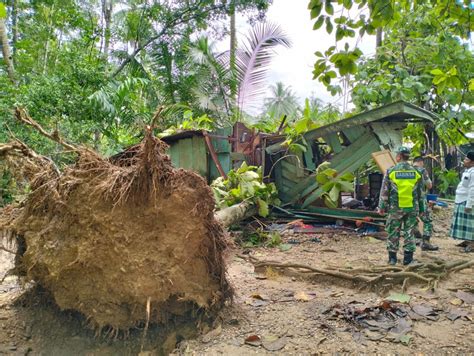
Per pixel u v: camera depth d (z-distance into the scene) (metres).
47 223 3.45
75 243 3.27
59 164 4.34
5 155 3.71
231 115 14.13
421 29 10.54
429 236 6.16
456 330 3.28
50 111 9.53
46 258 3.35
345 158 7.84
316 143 9.17
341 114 11.76
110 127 10.55
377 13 3.08
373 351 2.95
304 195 8.30
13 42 14.83
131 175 3.22
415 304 3.82
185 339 3.38
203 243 3.46
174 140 8.78
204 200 3.45
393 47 10.94
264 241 6.75
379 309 3.66
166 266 3.27
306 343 3.09
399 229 5.14
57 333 3.51
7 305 3.91
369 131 7.65
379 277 4.25
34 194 3.54
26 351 3.24
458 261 4.96
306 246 6.43
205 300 3.42
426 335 3.19
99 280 3.26
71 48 11.23
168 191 3.30
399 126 8.14
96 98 9.77
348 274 4.46
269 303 3.93
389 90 10.11
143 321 3.41
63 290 3.38
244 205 7.26
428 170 11.15
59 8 13.28
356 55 3.33
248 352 3.01
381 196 5.24
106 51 14.40
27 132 8.99
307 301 3.97
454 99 9.43
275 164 8.66
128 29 14.59
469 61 9.56
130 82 10.64
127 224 3.23
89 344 3.39
